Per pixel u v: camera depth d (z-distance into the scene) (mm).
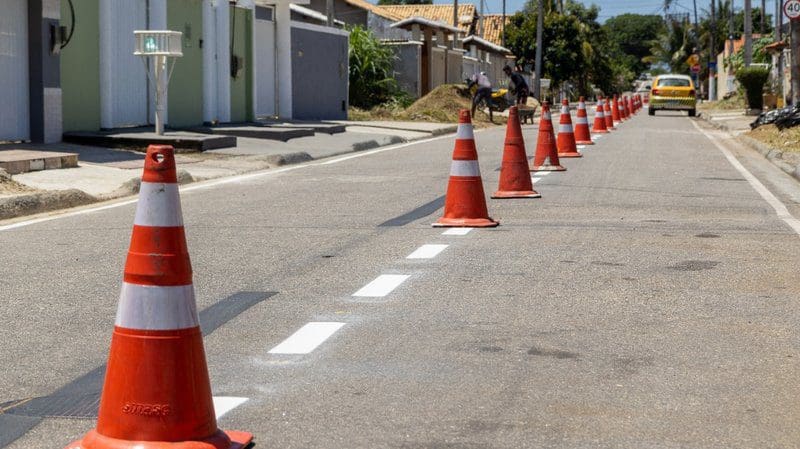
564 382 6121
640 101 76688
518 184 14859
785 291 8609
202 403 4750
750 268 9570
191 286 4785
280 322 7660
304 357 6719
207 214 13602
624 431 5289
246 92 30750
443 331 7332
